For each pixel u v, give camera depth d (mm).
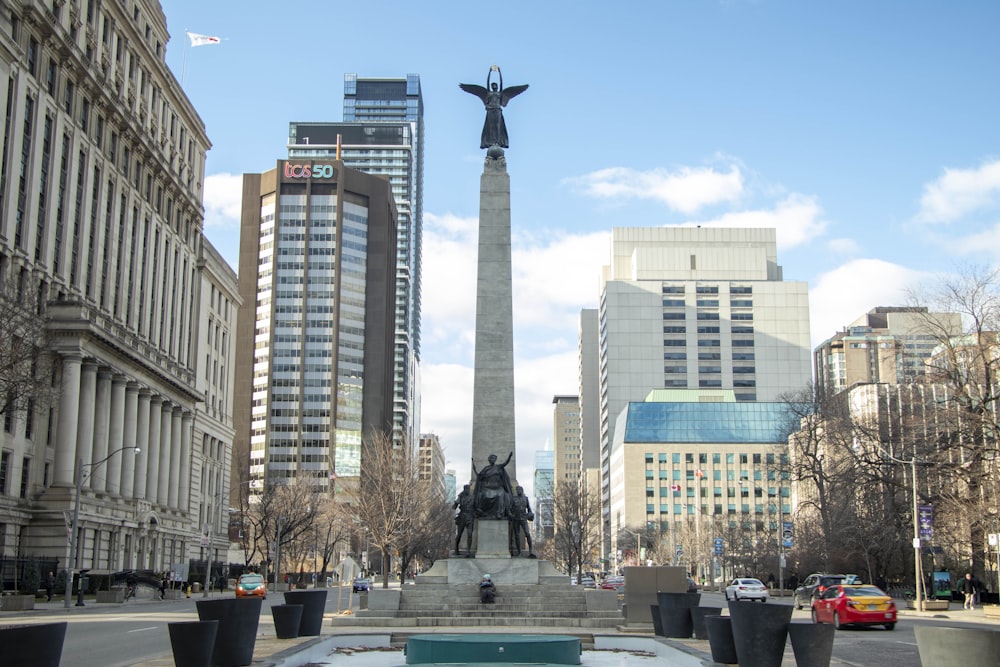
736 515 177500
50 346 63438
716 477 184000
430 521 106938
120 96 86375
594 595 39969
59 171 74562
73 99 76875
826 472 79500
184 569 80375
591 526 161625
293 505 111688
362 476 106375
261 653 22938
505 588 41906
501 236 49000
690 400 198375
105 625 39750
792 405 83812
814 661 18562
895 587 78750
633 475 185250
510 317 48188
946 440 61188
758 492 182500
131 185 89500
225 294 121938
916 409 66312
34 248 70000
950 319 59531
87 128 79812
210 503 112438
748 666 19500
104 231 83438
